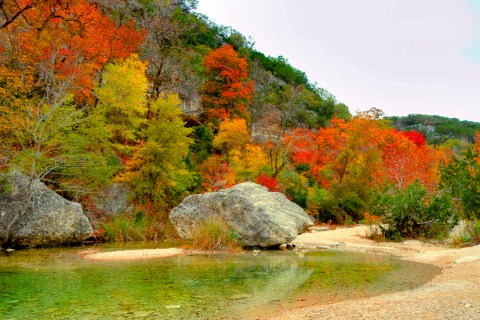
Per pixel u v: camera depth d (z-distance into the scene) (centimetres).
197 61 5691
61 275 923
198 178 2778
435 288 750
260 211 1602
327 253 1424
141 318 583
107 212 2092
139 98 2502
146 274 952
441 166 2445
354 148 3641
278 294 743
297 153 4188
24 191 1472
